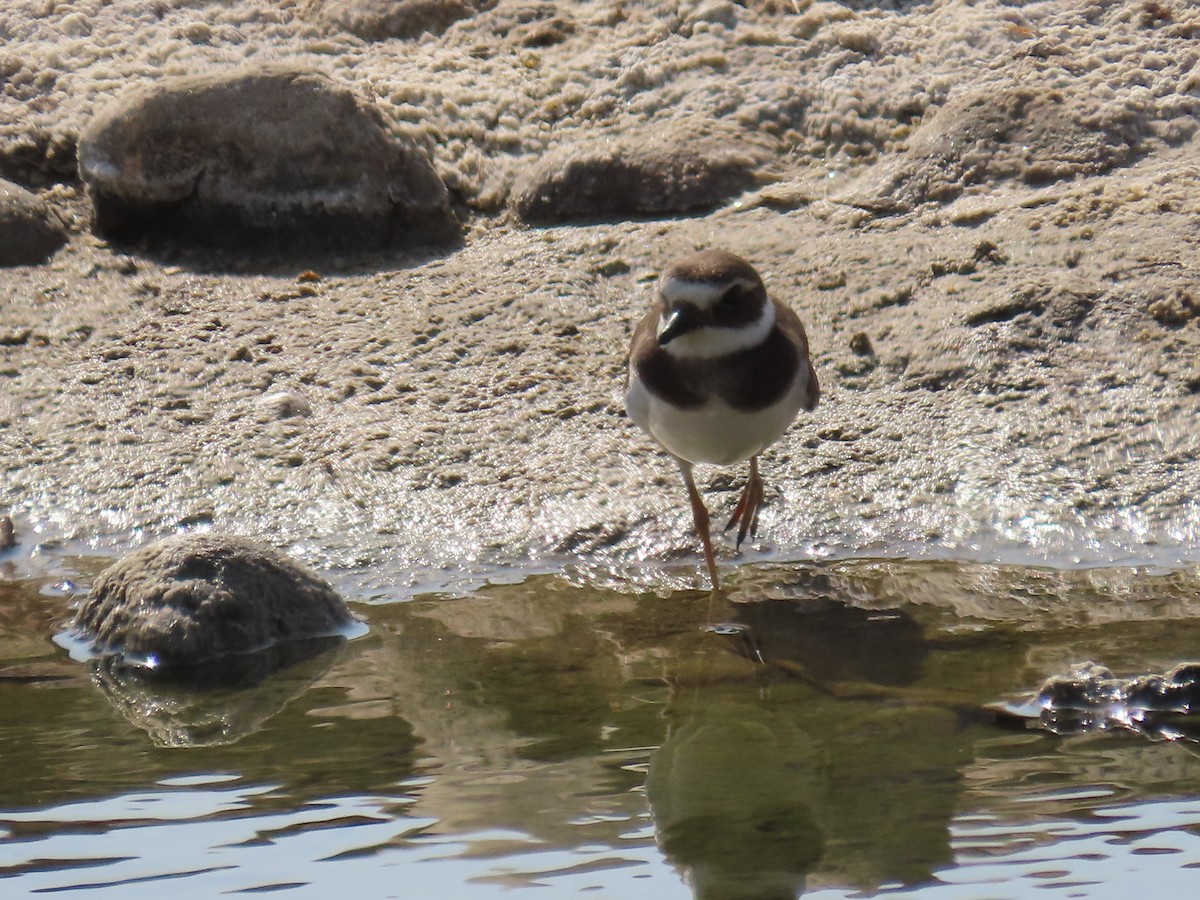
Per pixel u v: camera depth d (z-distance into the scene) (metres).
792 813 7.11
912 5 16.52
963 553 10.37
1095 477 10.86
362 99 14.45
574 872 6.62
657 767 7.57
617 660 9.00
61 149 15.16
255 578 9.41
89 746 7.98
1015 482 10.89
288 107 14.23
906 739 7.80
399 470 11.45
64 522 11.04
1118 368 11.73
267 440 11.80
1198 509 10.47
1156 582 9.83
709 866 6.60
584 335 12.93
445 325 13.12
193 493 11.27
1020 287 12.46
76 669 9.03
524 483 11.26
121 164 14.20
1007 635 9.09
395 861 6.71
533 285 13.55
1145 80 14.87
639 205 14.60
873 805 7.14
